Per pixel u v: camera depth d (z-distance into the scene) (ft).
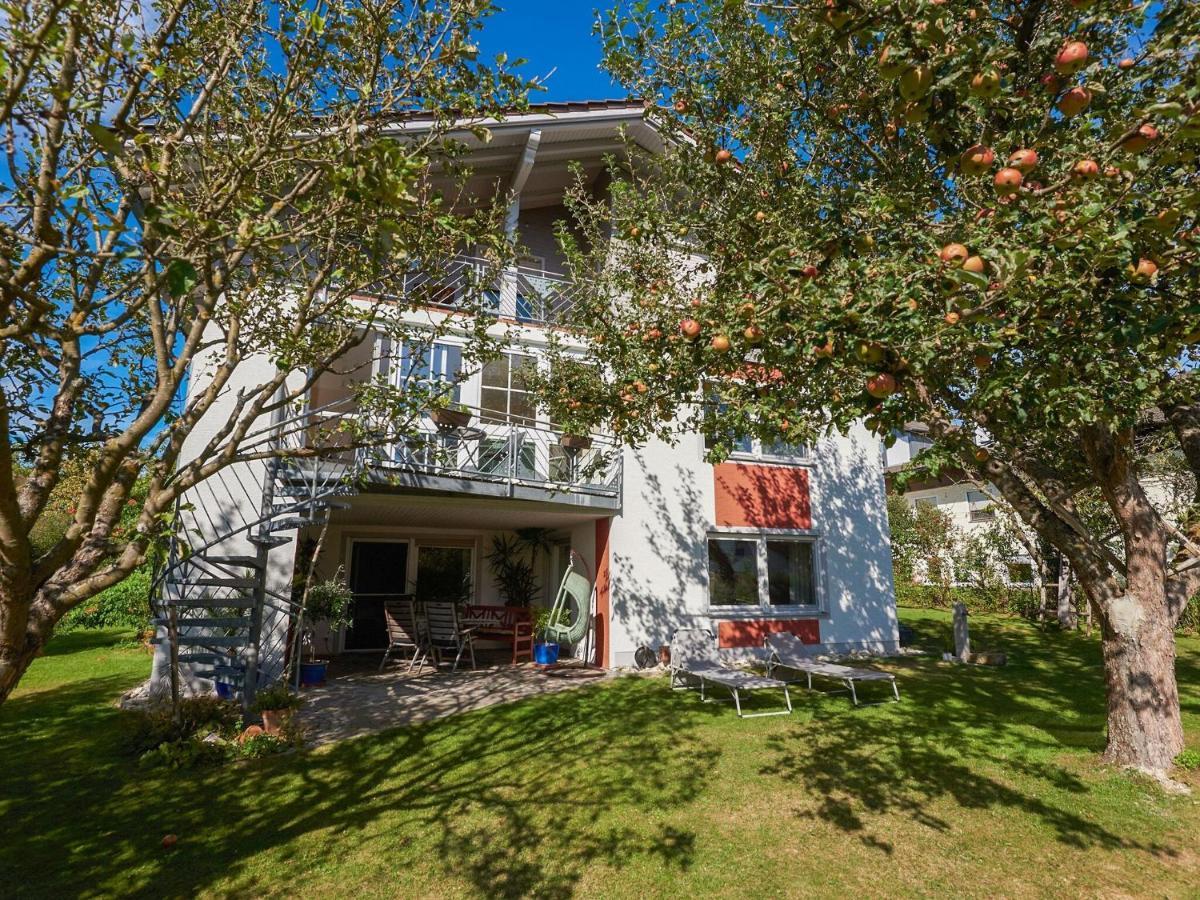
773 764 20.38
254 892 13.23
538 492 34.24
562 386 27.02
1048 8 12.67
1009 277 8.32
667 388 19.16
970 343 10.85
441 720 25.80
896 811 16.92
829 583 42.91
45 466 10.52
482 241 18.35
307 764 20.63
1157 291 11.84
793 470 43.47
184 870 14.07
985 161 9.31
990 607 70.38
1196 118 7.97
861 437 46.29
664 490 39.68
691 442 40.91
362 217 12.26
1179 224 11.29
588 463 38.06
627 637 37.58
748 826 16.10
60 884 13.51
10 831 15.94
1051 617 61.57
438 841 15.35
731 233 19.52
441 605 37.91
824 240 11.09
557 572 46.19
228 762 20.79
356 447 16.93
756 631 40.42
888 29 8.84
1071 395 12.21
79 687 31.09
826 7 9.34
